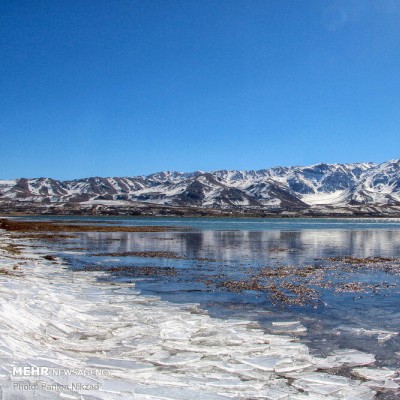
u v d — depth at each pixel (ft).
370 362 37.96
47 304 51.96
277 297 65.36
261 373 35.14
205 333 45.50
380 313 55.31
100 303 58.59
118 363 35.42
